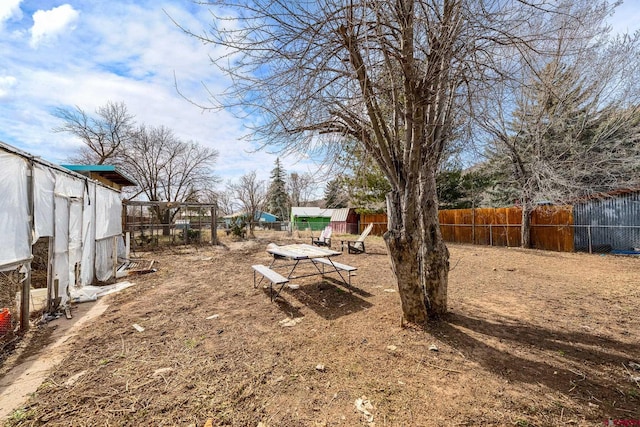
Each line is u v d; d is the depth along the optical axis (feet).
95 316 12.37
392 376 7.35
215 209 44.09
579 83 28.25
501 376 7.26
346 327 10.52
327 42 7.92
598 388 6.72
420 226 11.14
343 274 19.90
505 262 24.54
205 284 18.03
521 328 10.18
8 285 11.76
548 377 7.19
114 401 6.47
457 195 47.98
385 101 10.00
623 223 29.37
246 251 35.06
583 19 10.36
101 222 20.81
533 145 31.86
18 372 7.74
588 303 13.07
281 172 111.24
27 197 11.04
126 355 8.70
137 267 24.29
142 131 57.98
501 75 8.54
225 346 9.25
